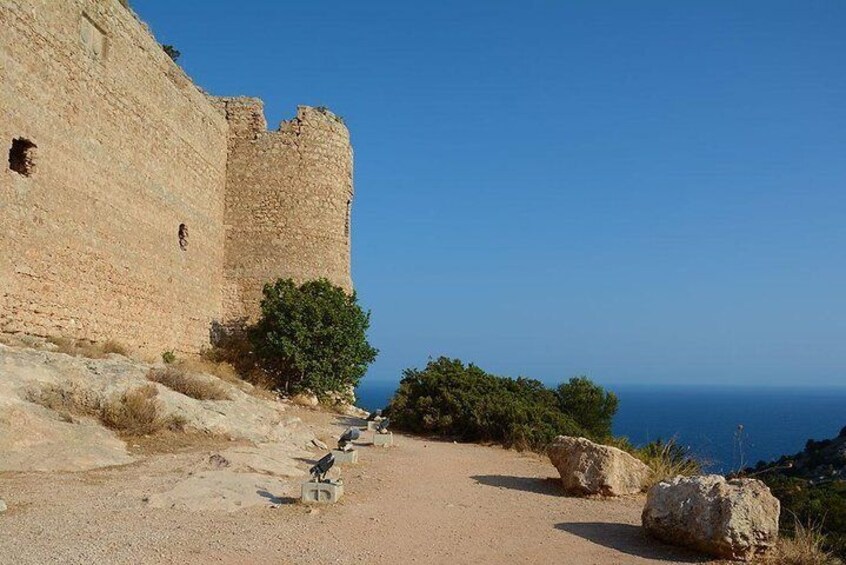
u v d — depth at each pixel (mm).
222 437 14195
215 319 28078
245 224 29219
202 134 26938
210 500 9266
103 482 10055
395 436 20562
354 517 9242
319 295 26656
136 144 21641
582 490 12016
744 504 8461
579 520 10203
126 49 21078
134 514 8414
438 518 9719
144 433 13281
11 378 12758
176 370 17672
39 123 16531
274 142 29703
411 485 12094
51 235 17047
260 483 10508
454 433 21641
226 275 28906
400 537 8516
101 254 19453
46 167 16812
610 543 8977
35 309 16375
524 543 8758
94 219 19078
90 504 8742
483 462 15938
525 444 18625
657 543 9039
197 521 8336
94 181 19094
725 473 13781
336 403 26109
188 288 25547
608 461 12078
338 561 7336
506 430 19938
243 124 29719
